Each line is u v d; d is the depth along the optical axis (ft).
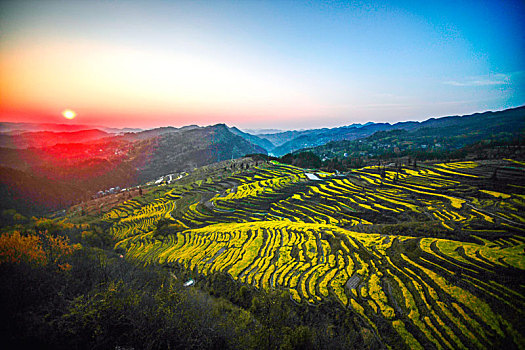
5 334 111.75
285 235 250.16
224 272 200.23
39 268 169.48
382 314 128.88
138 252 318.45
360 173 483.10
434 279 142.41
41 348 109.29
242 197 478.18
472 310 118.73
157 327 120.78
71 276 169.17
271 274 182.70
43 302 137.39
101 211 636.07
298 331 110.83
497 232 189.37
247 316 146.00
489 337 105.81
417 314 124.06
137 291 151.94
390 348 112.37
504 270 136.56
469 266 146.20
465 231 196.54
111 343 114.52
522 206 248.11
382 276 158.20
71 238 319.47
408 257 169.17
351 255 188.14
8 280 148.25
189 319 127.75
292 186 486.38
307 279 168.66
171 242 320.50
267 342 113.29
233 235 283.18
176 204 554.87
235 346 117.08
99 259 215.10
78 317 118.42
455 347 105.60
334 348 111.75
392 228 228.02
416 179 391.04
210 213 441.27
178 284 195.72
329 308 140.97
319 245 216.74
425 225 217.56
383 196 349.20
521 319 109.09
